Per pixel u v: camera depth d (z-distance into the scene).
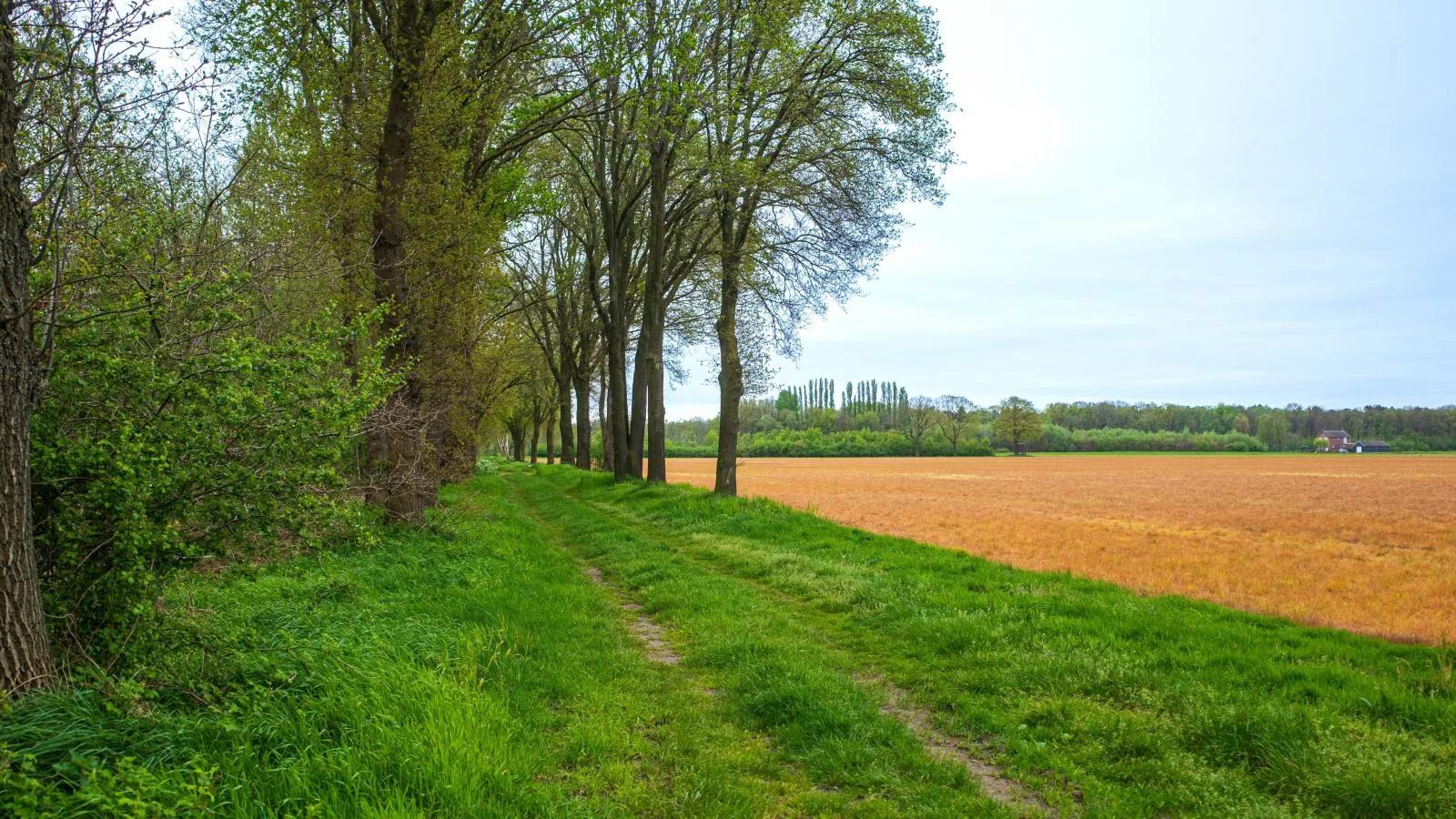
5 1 4.04
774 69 20.09
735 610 9.55
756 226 23.50
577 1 13.67
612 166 25.67
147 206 5.93
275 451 5.21
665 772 5.05
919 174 20.38
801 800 4.72
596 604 9.93
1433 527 24.78
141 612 4.49
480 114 14.83
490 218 15.84
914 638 8.23
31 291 4.59
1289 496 41.38
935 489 47.00
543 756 4.95
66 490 4.63
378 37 12.85
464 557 11.55
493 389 26.02
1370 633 9.30
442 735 4.52
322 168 11.85
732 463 22.23
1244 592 12.90
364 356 6.21
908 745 5.49
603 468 40.38
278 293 7.88
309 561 7.56
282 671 4.86
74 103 4.63
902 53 19.64
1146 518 27.77
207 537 5.11
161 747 3.84
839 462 99.50
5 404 3.88
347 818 3.70
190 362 5.00
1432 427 146.62
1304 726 5.29
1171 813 4.55
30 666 3.91
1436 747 5.09
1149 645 7.68
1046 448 146.00
